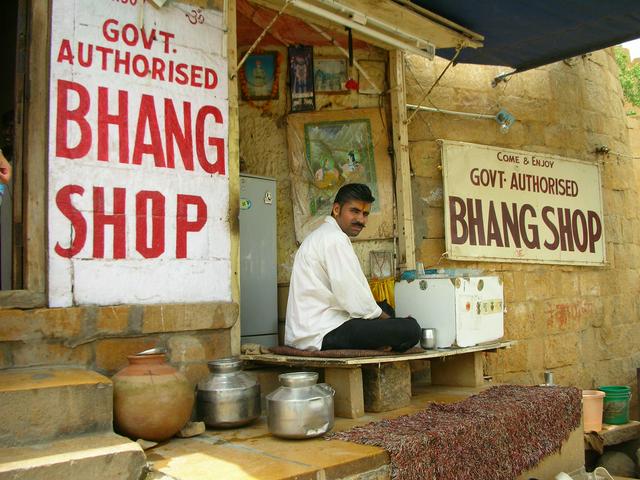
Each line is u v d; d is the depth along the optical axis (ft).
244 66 17.43
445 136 19.51
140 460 8.43
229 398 10.98
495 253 19.57
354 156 17.57
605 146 23.54
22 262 10.85
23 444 8.60
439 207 18.94
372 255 17.43
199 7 12.76
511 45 18.11
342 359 11.69
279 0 14.56
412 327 12.91
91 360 10.89
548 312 20.93
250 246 15.34
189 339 12.01
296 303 13.47
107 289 11.18
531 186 20.84
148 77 11.94
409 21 14.85
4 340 10.13
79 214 10.99
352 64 16.21
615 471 18.60
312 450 9.70
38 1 10.94
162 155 11.99
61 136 10.92
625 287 23.93
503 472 11.56
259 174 17.24
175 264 11.98
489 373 19.13
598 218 22.74
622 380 23.12
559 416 13.55
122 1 11.73
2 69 18.15
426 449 10.14
